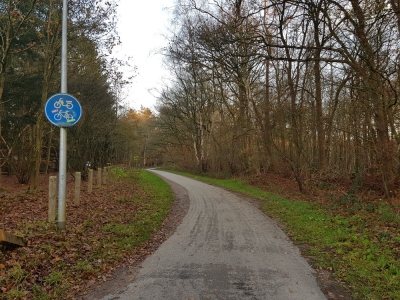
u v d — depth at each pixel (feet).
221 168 118.21
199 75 107.04
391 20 38.37
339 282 15.40
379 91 37.19
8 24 42.19
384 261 17.42
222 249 21.22
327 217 30.45
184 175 124.47
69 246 19.74
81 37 49.57
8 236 16.78
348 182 54.29
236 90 92.12
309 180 59.47
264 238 24.27
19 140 67.77
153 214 33.83
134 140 131.85
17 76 55.77
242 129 88.02
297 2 39.78
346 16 38.75
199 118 124.67
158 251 20.97
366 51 38.63
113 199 41.45
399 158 40.63
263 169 82.99
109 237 22.79
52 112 22.89
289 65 62.64
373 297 13.61
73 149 74.69
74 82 65.31
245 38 40.81
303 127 57.31
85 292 14.40
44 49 51.70
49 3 46.03
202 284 15.12
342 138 65.57
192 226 29.04
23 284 14.46
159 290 14.48
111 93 80.23
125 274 16.69
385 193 39.81
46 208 32.37
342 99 59.77
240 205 42.14
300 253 20.26
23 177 69.67
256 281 15.47
